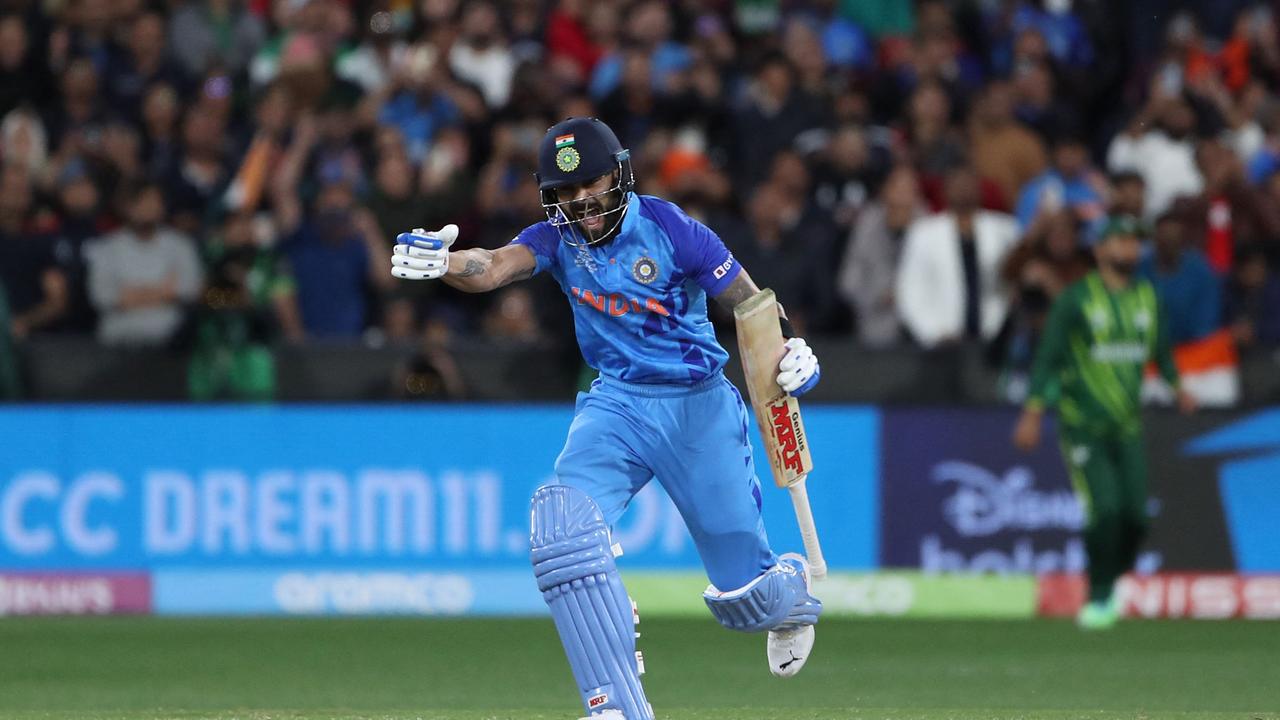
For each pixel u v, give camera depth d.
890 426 35.34
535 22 46.94
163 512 34.66
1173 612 35.41
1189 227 40.00
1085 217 37.91
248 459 34.75
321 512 34.78
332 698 23.72
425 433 34.97
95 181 40.41
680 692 24.38
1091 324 31.78
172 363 35.94
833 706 22.75
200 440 34.72
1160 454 35.62
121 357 35.84
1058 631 32.69
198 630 32.25
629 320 16.97
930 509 35.31
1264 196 40.94
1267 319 40.44
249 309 35.66
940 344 36.75
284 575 34.69
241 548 34.69
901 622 34.06
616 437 17.09
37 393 35.66
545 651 29.41
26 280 37.97
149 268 37.50
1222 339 37.09
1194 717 21.41
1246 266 40.50
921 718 21.05
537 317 37.78
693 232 16.84
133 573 34.53
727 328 35.75
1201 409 35.72
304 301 37.81
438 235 16.05
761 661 28.09
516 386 36.25
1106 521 32.12
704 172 39.34
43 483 34.44
